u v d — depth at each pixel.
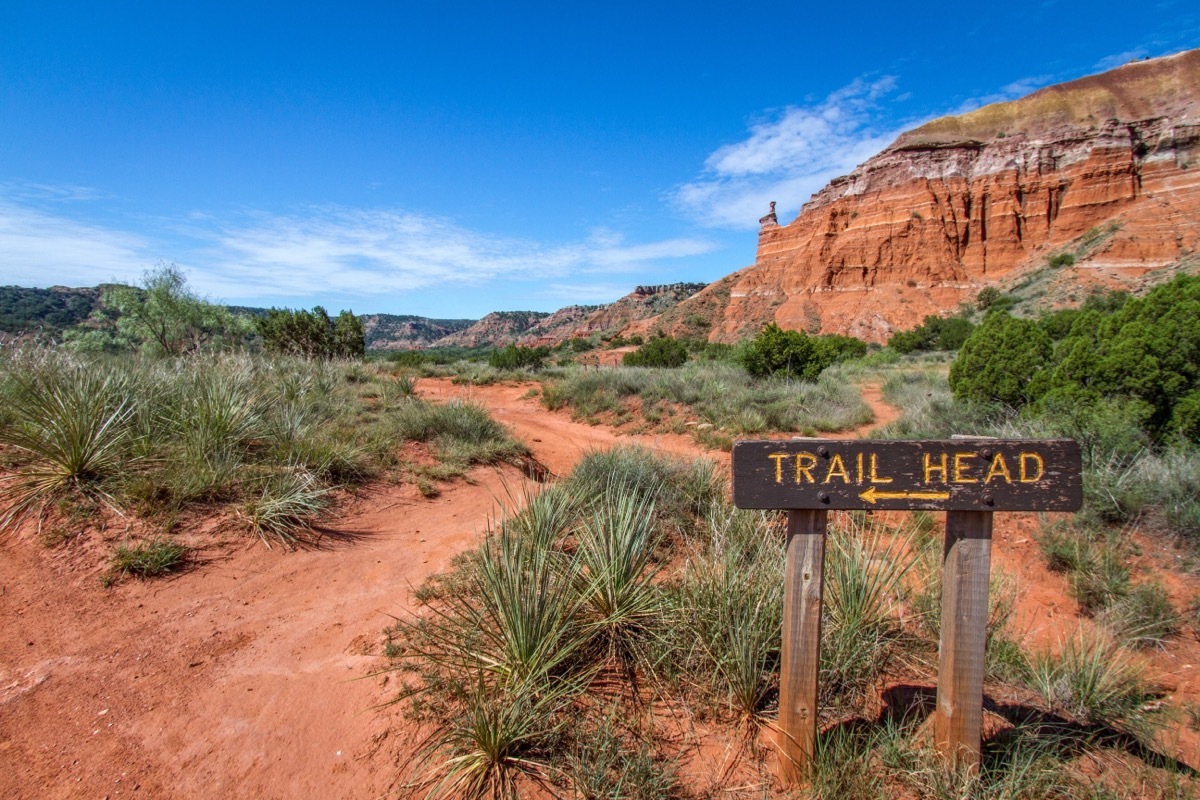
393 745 2.83
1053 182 83.81
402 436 7.99
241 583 4.32
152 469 5.28
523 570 3.51
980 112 110.00
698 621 3.35
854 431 11.14
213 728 2.96
